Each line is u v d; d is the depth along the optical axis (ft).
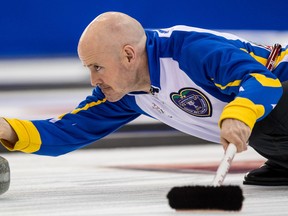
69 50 52.60
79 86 51.85
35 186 25.21
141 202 20.85
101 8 51.70
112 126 23.43
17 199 21.93
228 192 16.26
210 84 19.99
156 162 32.89
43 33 52.37
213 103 20.72
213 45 19.51
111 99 21.08
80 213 19.07
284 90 21.33
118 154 36.42
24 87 51.26
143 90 21.18
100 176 28.04
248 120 17.30
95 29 20.21
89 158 34.88
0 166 21.42
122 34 20.18
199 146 39.14
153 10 51.19
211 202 16.35
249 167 30.63
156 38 20.48
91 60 20.25
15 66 52.34
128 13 50.93
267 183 24.38
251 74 18.37
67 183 26.00
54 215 18.84
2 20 51.88
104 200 21.43
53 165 32.22
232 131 17.08
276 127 21.61
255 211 18.94
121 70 20.34
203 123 22.00
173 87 20.62
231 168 30.27
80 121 22.94
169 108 21.84
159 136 39.06
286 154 22.54
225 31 52.49
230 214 17.81
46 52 52.54
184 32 20.29
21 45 52.29
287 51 21.99
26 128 22.02
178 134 39.34
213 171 29.37
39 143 22.33
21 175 28.71
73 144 23.00
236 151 17.12
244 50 20.45
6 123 21.81
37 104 47.24
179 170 29.81
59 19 52.24
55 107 46.03
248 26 53.01
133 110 22.93
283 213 18.60
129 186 24.86
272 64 21.53
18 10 51.90
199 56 19.45
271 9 53.26
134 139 38.78
